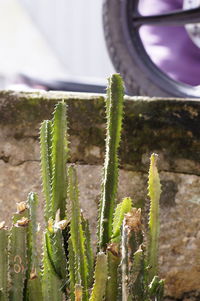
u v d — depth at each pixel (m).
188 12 4.15
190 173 2.62
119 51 4.25
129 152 2.64
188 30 4.23
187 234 2.64
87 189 2.67
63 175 2.16
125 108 2.63
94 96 2.65
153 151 2.62
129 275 2.00
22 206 2.11
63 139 2.15
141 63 4.23
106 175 2.16
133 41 4.24
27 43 12.41
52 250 2.11
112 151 2.15
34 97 2.67
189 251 2.65
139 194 2.65
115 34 4.25
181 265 2.66
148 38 4.29
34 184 2.69
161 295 2.10
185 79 4.27
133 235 2.00
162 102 2.62
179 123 2.60
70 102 2.66
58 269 2.11
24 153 2.69
